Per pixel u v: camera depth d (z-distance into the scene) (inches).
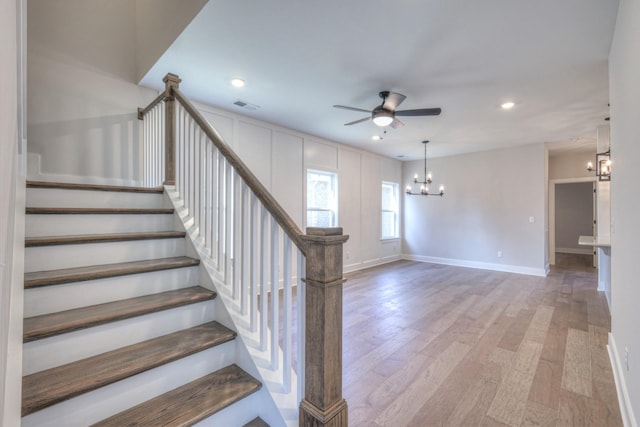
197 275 78.7
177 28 98.5
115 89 132.4
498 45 99.9
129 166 135.3
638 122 61.3
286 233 57.1
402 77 123.1
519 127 189.9
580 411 74.4
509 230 246.5
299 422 53.6
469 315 142.3
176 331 66.3
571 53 103.9
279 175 190.5
